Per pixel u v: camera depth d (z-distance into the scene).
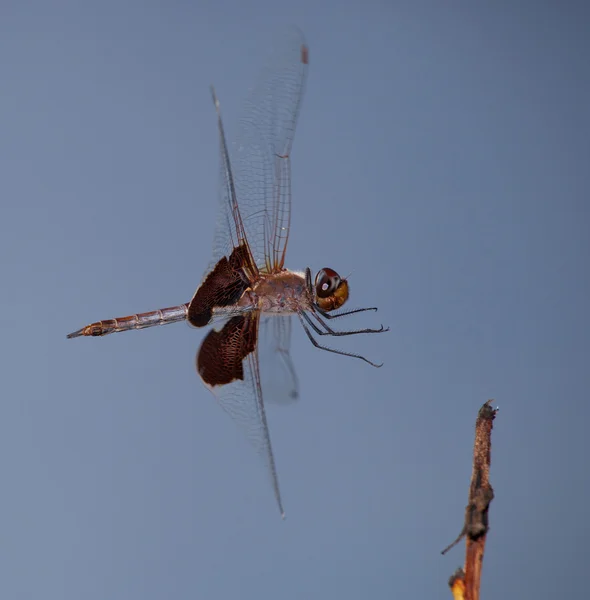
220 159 1.26
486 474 1.22
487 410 1.22
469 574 1.22
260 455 1.26
